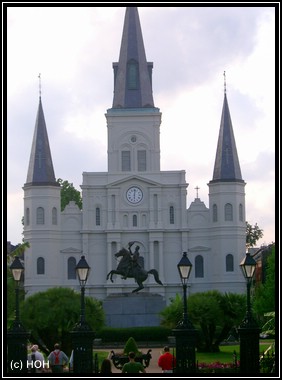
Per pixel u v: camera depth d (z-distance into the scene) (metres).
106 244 103.25
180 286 102.50
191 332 26.20
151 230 102.75
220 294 52.78
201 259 103.38
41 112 105.56
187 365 26.02
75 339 26.56
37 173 103.19
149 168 104.81
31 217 102.62
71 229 103.62
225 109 105.62
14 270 28.16
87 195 103.75
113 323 66.69
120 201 103.75
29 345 50.16
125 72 107.19
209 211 103.88
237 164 104.25
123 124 105.56
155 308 67.25
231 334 62.94
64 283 102.62
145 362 37.22
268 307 58.72
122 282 101.38
